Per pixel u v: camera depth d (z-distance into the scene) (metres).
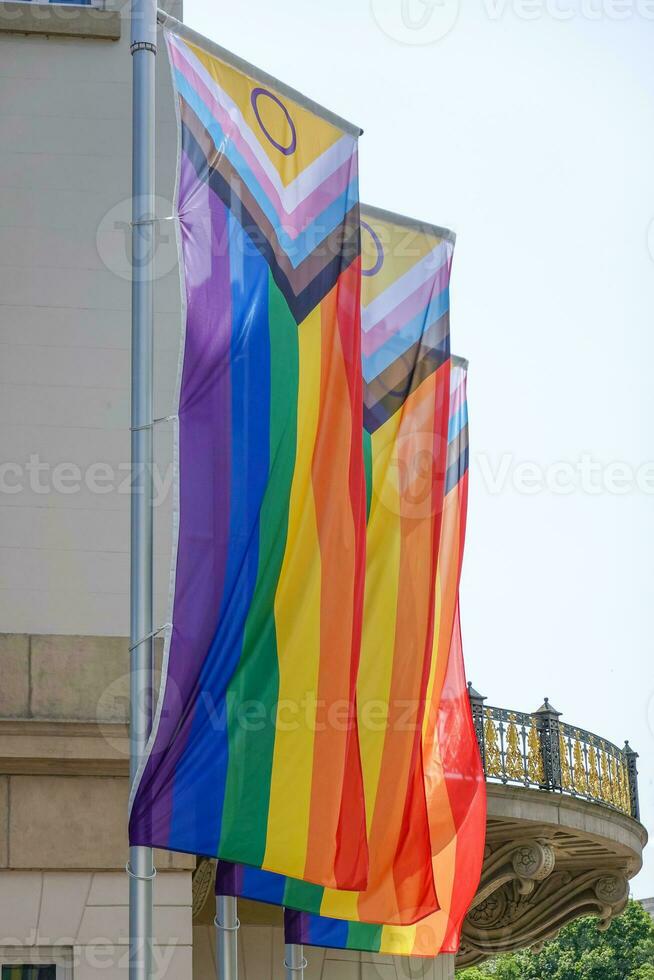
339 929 16.44
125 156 16.95
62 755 15.16
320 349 14.52
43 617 15.70
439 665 17.98
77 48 17.17
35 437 16.19
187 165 13.94
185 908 15.13
